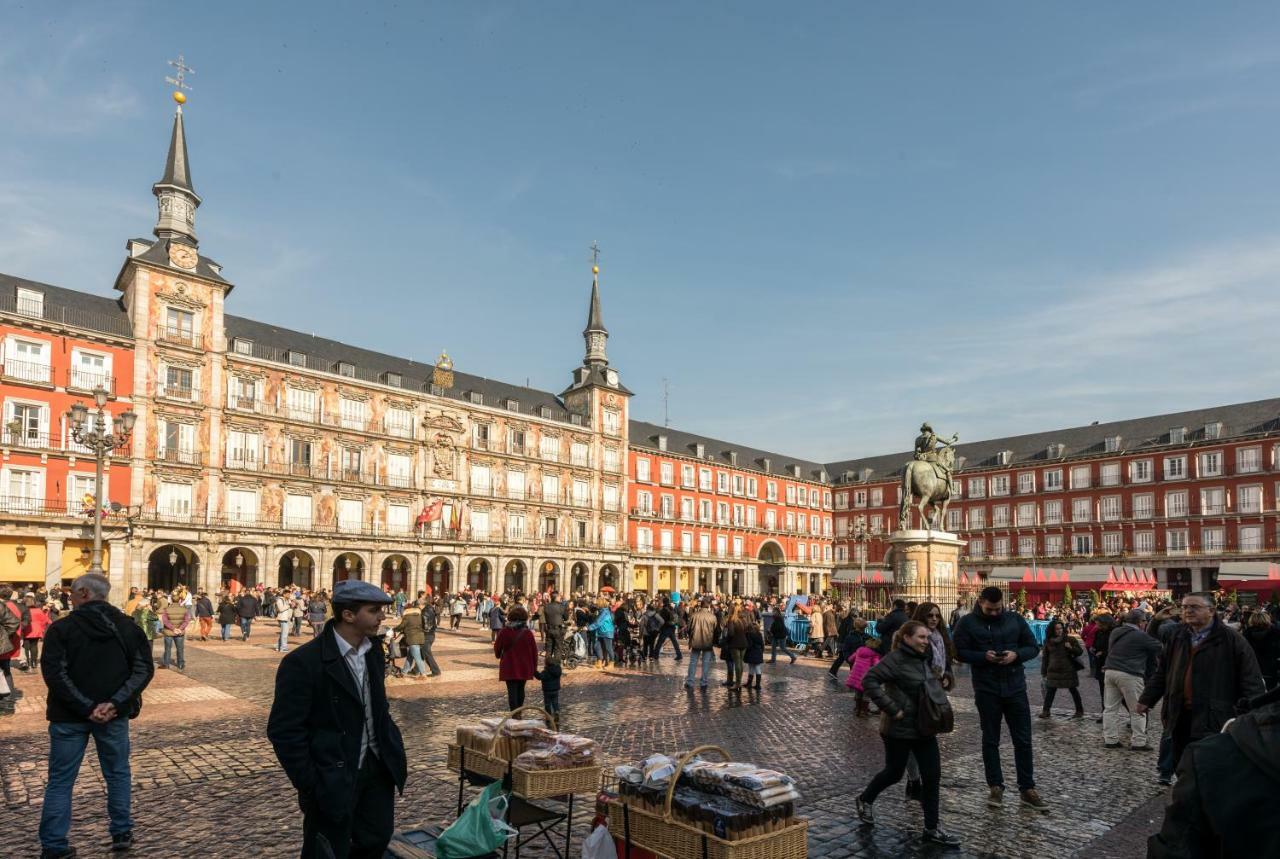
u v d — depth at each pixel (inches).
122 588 1861.5
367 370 2512.3
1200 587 2785.4
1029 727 360.8
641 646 1015.6
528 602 1502.2
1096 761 453.4
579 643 976.3
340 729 198.1
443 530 2549.2
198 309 2074.3
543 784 257.3
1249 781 92.0
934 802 308.8
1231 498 2746.1
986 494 3371.1
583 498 2989.7
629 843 235.8
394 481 2461.9
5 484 1740.9
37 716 573.6
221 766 415.8
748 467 3695.9
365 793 207.8
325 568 2244.1
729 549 3543.3
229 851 291.6
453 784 380.5
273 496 2191.2
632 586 3097.9
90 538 1827.0
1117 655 492.4
